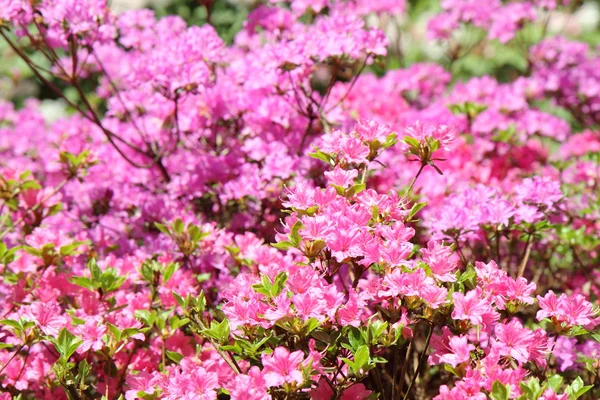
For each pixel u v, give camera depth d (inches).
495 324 71.9
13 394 85.7
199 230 90.0
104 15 111.0
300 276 67.9
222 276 94.1
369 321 69.5
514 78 202.8
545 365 74.8
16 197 102.0
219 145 125.3
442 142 76.1
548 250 114.5
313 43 104.5
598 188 121.8
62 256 88.6
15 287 88.5
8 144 145.7
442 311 67.6
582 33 256.2
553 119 139.2
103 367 85.6
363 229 69.9
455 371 67.5
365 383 86.2
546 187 92.1
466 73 240.5
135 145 127.6
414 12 247.9
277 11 133.9
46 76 238.4
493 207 87.7
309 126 111.7
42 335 77.2
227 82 122.0
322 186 107.8
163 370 79.8
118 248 108.4
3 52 227.9
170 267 85.7
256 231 112.6
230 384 67.3
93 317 79.1
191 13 238.7
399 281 67.2
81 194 120.4
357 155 77.3
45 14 104.7
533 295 105.6
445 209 91.2
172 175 120.6
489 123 133.3
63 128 140.9
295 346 71.1
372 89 145.2
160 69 107.4
